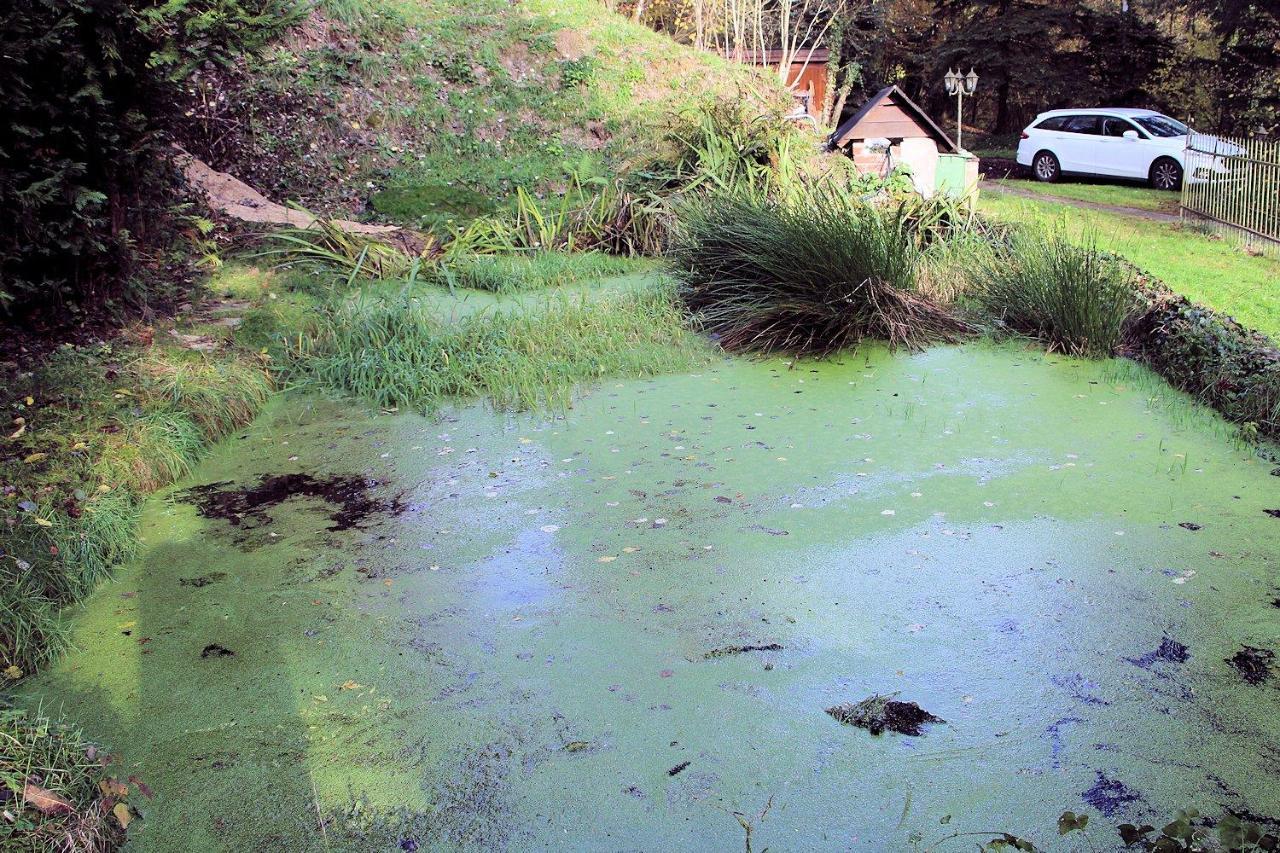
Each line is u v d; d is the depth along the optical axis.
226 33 6.77
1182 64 23.34
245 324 7.26
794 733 3.17
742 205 8.70
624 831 2.79
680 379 6.86
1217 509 4.63
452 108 12.22
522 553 4.43
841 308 7.42
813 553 4.35
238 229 8.89
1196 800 2.84
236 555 4.47
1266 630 3.66
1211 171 12.15
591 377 6.90
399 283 8.65
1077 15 24.62
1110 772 2.96
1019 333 7.52
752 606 3.94
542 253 9.88
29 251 6.09
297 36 11.93
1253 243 10.88
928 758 3.04
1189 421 5.76
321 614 3.96
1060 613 3.82
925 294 8.05
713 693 3.38
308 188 10.80
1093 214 13.22
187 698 3.45
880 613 3.86
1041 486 4.95
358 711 3.35
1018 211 12.38
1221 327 6.47
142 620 3.96
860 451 5.47
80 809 2.83
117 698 3.46
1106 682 3.39
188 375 6.18
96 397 5.63
